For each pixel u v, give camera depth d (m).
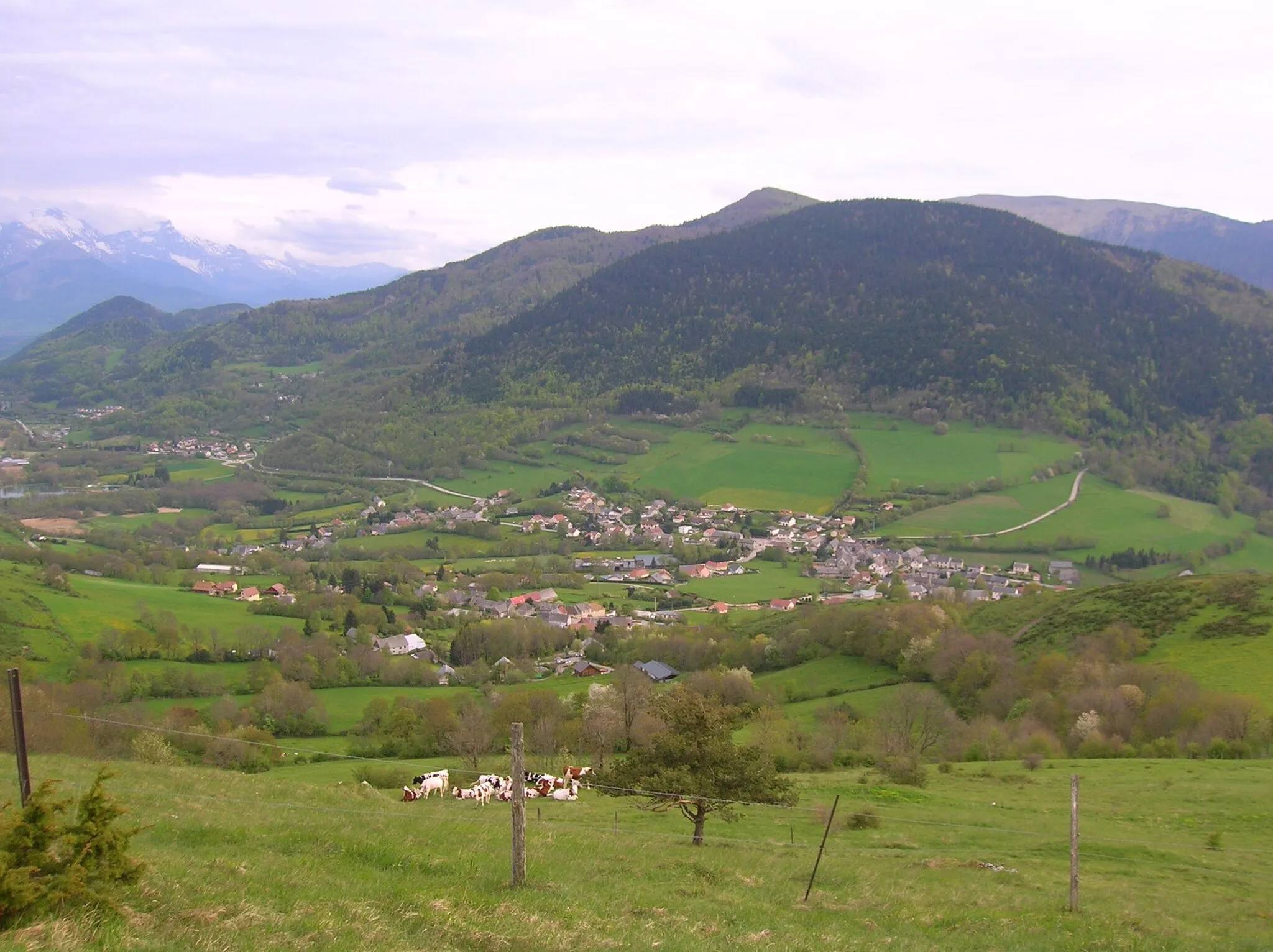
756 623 120.44
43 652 91.75
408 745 72.50
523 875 22.47
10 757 34.88
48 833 16.14
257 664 96.75
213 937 15.23
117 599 117.50
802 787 50.34
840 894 28.12
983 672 84.12
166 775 36.06
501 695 85.56
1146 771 53.84
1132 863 36.28
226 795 33.94
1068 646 90.12
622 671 85.25
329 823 29.16
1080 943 24.33
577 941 18.38
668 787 33.09
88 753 50.06
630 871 27.59
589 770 51.59
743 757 34.16
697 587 159.12
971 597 136.38
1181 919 28.39
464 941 17.50
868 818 41.69
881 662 97.69
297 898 18.53
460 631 122.12
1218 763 55.00
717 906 23.97
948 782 53.03
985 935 24.50
